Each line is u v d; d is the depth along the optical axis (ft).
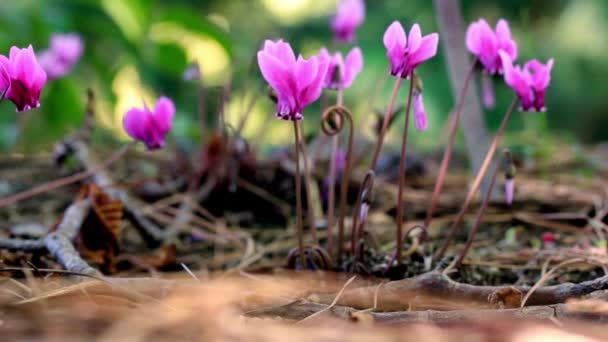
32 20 3.13
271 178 2.22
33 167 2.58
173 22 3.25
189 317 1.33
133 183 2.14
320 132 2.18
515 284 1.67
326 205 2.15
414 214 2.12
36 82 1.52
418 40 1.55
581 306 1.39
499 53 1.62
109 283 1.44
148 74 3.89
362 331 1.33
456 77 2.14
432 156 2.97
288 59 1.50
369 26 6.13
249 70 2.29
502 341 1.30
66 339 1.29
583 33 6.03
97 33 3.34
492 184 1.68
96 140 3.01
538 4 6.05
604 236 1.91
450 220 2.06
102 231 1.77
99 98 3.43
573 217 1.97
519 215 2.02
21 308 1.37
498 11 6.05
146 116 1.73
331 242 1.72
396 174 2.52
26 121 2.94
